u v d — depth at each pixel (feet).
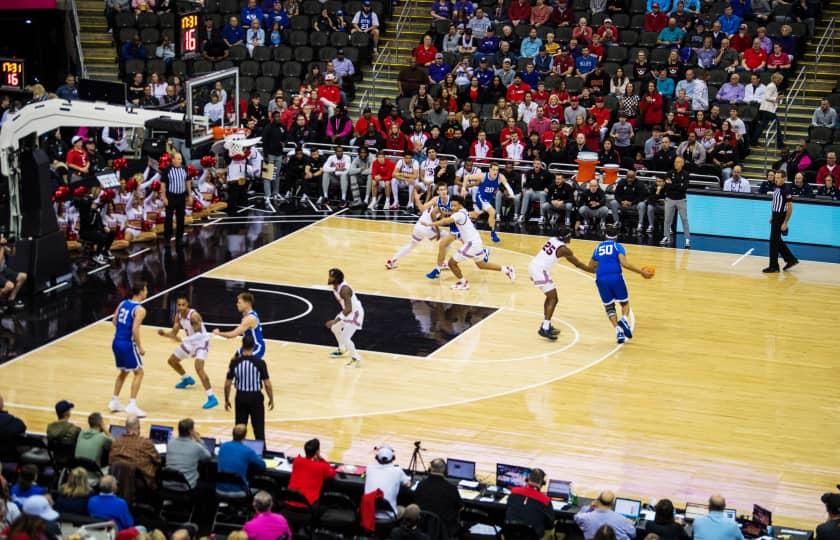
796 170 94.27
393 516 41.88
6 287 70.74
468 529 42.42
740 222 92.58
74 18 114.32
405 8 115.85
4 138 73.56
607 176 94.63
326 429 54.65
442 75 107.14
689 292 78.07
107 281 77.20
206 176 96.22
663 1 108.68
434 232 78.84
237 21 113.39
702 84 100.27
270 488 43.86
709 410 58.29
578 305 74.74
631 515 42.39
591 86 102.78
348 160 99.19
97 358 63.41
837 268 85.05
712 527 39.17
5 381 59.57
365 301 74.13
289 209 98.12
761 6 106.11
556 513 41.91
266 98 109.81
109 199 82.94
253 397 50.80
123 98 86.89
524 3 110.52
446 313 72.33
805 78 100.94
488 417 56.65
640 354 66.03
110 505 39.11
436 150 99.25
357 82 111.86
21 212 74.69
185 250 84.99
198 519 44.29
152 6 115.96
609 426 55.93
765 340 69.05
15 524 33.35
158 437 47.50
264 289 76.02
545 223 95.04
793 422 57.11
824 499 39.73
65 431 45.62
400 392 59.62
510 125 98.32
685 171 89.45
